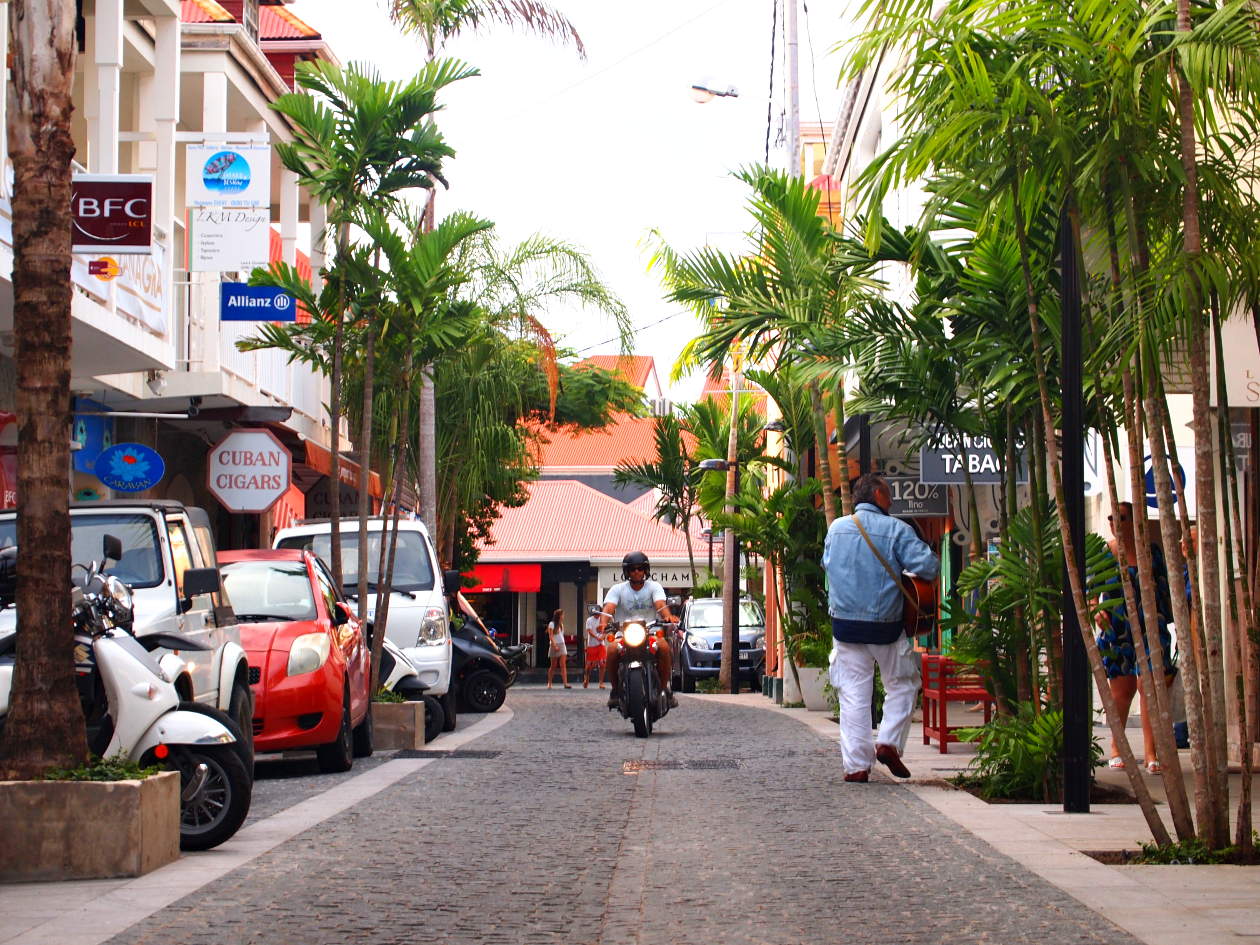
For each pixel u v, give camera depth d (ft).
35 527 24.97
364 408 57.16
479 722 72.08
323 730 42.22
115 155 54.80
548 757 46.85
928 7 24.93
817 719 69.92
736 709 82.58
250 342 58.80
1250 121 25.99
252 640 42.50
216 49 71.67
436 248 56.08
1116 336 25.32
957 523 72.79
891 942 19.10
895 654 38.40
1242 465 42.65
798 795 35.40
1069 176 26.18
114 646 26.76
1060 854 26.16
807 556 80.07
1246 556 41.24
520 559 196.75
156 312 56.49
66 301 25.73
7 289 43.39
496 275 97.45
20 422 25.21
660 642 57.98
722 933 19.79
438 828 29.89
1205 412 24.94
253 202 62.18
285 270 56.39
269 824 30.58
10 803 23.90
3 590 27.63
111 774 24.57
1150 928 19.71
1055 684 35.63
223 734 27.12
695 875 24.30
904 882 23.45
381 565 56.85
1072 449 30.45
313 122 55.67
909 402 40.22
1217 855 25.46
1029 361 35.19
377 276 56.24
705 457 124.77
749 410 129.70
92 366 56.08
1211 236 26.71
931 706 50.01
